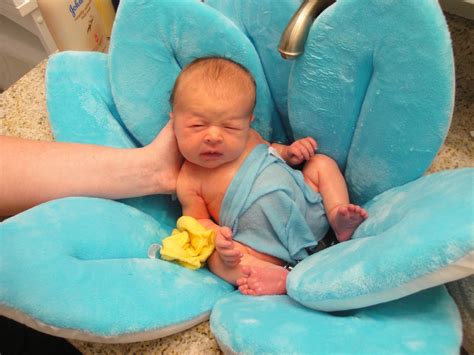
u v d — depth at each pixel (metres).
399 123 0.57
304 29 0.57
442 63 0.51
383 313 0.49
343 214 0.63
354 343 0.45
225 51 0.69
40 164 0.62
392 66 0.54
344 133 0.66
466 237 0.38
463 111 0.74
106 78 0.77
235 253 0.62
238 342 0.48
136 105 0.73
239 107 0.67
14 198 0.61
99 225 0.60
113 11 0.98
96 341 0.52
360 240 0.54
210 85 0.65
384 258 0.43
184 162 0.75
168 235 0.72
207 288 0.61
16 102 0.79
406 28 0.50
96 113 0.74
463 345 0.60
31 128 0.76
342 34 0.55
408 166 0.60
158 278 0.58
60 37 0.87
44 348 0.73
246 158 0.71
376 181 0.65
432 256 0.40
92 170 0.65
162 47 0.70
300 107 0.66
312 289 0.49
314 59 0.59
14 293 0.48
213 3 0.71
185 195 0.74
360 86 0.60
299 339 0.46
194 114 0.66
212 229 0.69
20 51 1.15
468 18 0.75
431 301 0.50
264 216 0.69
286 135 0.84
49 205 0.59
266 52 0.70
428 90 0.53
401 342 0.45
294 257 0.69
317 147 0.71
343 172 0.73
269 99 0.75
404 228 0.46
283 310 0.53
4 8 0.96
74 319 0.49
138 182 0.70
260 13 0.66
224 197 0.71
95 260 0.56
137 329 0.51
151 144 0.71
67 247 0.55
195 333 0.56
